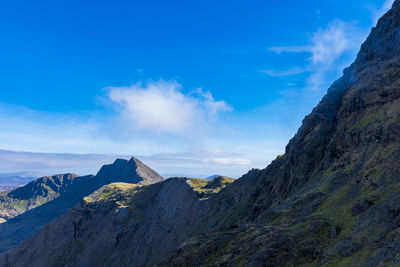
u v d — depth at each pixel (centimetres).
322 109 14688
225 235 9900
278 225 8594
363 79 13462
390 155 7312
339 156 10881
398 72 11181
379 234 5084
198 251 9862
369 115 10856
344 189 7794
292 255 6394
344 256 5291
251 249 7550
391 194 5900
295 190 12119
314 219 7306
